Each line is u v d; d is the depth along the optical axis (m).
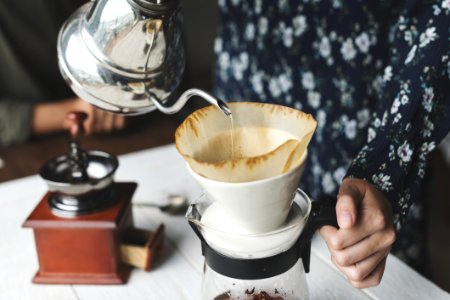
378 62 0.90
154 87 0.59
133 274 0.73
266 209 0.47
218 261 0.50
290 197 0.48
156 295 0.69
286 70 1.02
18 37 1.45
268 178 0.45
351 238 0.54
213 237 0.50
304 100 1.01
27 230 0.84
